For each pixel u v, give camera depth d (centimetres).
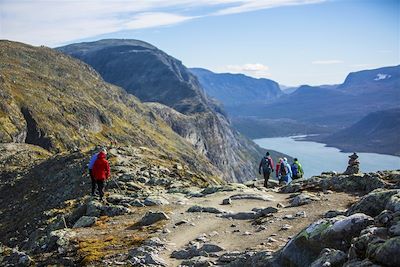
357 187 2678
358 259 1093
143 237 2134
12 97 16612
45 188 4891
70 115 18275
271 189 3222
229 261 1639
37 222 3528
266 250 1541
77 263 1950
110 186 3669
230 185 3384
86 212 2852
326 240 1269
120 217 2666
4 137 13800
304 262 1287
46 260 2070
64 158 5641
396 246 1009
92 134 18475
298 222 2038
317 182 2953
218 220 2298
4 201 5325
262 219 2180
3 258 2312
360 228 1249
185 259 1795
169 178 4169
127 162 4775
